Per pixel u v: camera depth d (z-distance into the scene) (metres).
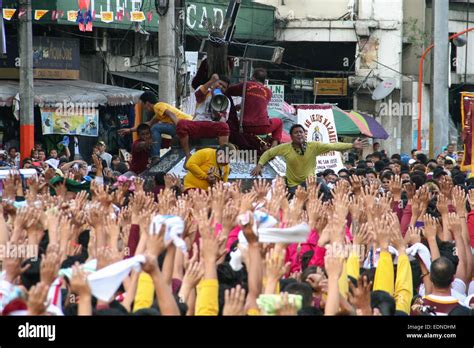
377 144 39.78
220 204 11.38
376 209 12.45
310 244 11.30
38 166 24.47
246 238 8.84
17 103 33.53
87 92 35.88
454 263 12.89
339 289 9.31
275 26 48.88
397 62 49.47
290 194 17.44
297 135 18.27
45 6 36.56
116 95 36.34
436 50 36.28
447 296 11.05
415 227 13.98
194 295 9.06
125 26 39.38
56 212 10.66
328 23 49.22
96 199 12.03
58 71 37.34
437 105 36.25
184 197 12.69
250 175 18.98
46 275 7.85
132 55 41.44
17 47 35.88
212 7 43.75
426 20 51.59
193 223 10.83
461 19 52.78
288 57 50.44
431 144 36.44
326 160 26.17
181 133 18.33
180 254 10.00
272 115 33.00
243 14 46.16
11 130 35.59
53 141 35.69
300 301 8.41
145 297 9.02
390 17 49.50
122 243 11.23
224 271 9.89
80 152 36.66
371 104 49.19
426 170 26.95
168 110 19.20
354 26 49.16
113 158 29.34
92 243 9.97
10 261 8.59
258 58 19.44
